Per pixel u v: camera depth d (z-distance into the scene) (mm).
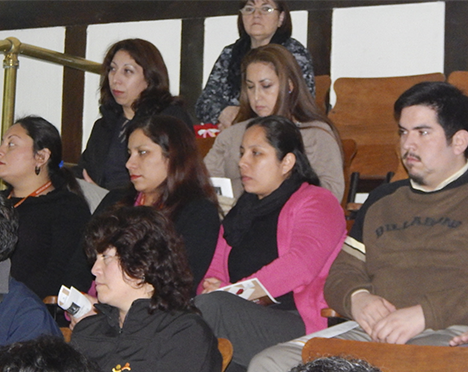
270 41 4289
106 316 2139
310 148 3293
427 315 2248
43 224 3025
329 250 2697
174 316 2049
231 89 4395
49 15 5910
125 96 3701
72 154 5785
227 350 2137
